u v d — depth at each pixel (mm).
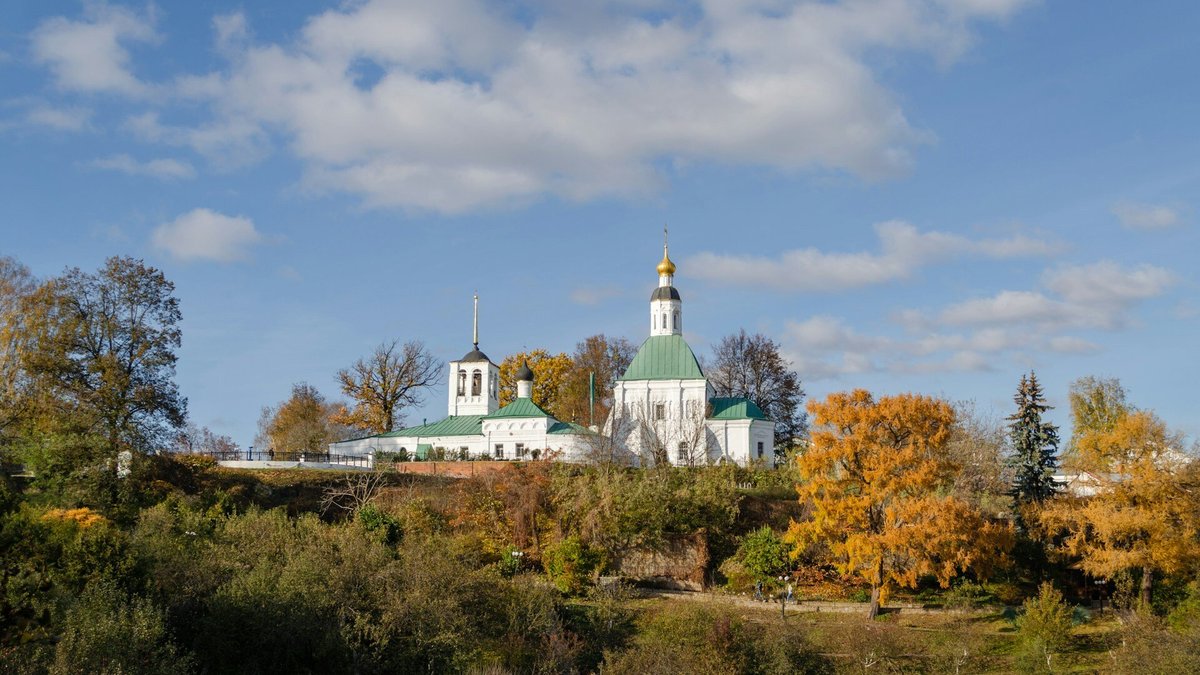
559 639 49531
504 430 101750
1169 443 60125
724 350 120812
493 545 65312
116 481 62312
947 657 54125
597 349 134500
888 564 60938
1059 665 53000
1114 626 58312
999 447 87500
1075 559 66500
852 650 53750
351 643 46031
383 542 59812
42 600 39250
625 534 66188
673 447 98625
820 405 62688
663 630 51500
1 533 43062
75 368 69125
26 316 72250
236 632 45750
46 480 60906
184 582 48000
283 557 52656
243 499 69938
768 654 49938
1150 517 58781
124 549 46500
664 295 107125
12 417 68688
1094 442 62375
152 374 71812
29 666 35188
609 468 76000
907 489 61312
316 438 119875
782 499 75938
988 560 59906
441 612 47812
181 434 73000
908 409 61500
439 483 75750
